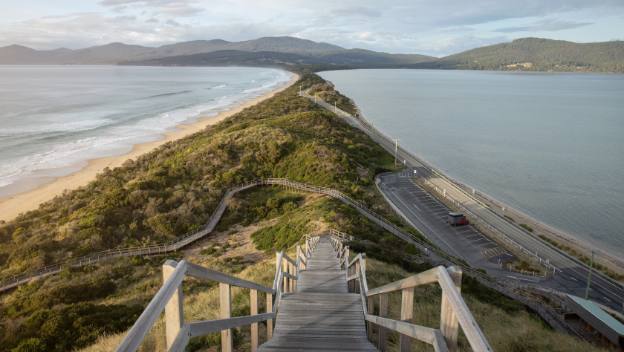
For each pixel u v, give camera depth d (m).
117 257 27.39
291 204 35.16
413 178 51.22
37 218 34.75
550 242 37.91
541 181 62.53
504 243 36.00
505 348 9.68
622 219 49.41
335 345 6.27
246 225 33.53
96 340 10.77
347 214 29.69
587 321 19.42
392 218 35.34
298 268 12.69
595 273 32.34
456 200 44.78
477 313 13.91
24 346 10.99
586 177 64.75
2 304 22.41
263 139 49.50
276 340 6.53
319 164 44.09
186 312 10.06
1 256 28.58
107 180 42.91
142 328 2.14
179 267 2.86
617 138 93.00
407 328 3.74
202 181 40.28
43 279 24.48
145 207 33.66
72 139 70.12
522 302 21.81
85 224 30.64
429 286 14.84
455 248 34.47
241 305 9.98
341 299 8.61
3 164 54.84
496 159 74.12
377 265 17.47
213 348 7.02
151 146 65.00
